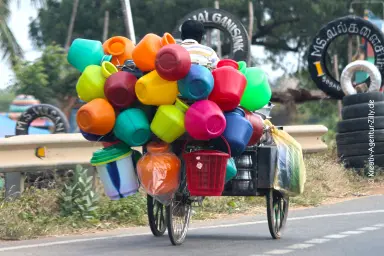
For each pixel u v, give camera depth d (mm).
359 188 23969
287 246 13414
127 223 17016
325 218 17516
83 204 16781
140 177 12797
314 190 21766
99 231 16062
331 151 27766
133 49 12836
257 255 12383
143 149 13242
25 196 17281
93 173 18797
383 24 42094
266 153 13938
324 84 31625
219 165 12656
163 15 56812
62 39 59594
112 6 57969
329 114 63625
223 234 15320
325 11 61156
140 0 57500
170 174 12672
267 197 14266
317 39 31578
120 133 12750
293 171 14578
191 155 12672
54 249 13328
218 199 19531
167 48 12086
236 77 12570
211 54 13258
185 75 12258
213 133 12383
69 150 18547
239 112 12953
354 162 25219
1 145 17250
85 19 59281
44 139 18031
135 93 12570
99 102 12719
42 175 19219
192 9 56719
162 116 12500
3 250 13266
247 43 30688
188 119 12391
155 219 14742
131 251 12953
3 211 15852
